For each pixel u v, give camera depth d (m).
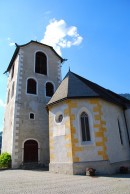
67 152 12.53
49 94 23.17
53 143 14.00
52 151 13.94
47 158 19.50
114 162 12.76
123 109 17.70
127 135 16.50
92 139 12.50
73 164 11.77
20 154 18.06
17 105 19.84
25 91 21.17
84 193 6.67
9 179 10.52
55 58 26.16
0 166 17.44
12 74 24.75
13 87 22.58
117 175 11.21
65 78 16.77
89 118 13.08
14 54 24.55
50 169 13.70
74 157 11.98
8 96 24.66
